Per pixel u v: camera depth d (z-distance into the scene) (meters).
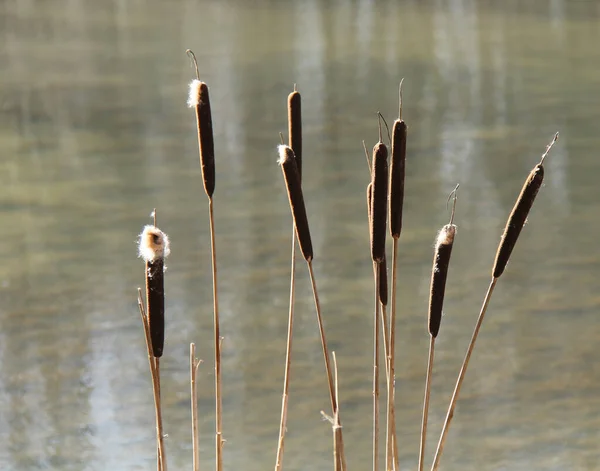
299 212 4.52
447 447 8.95
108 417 9.71
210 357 11.06
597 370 10.50
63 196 18.02
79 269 14.02
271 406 9.84
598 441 9.01
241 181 18.92
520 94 26.73
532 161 20.05
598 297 12.62
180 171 19.77
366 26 40.69
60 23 43.44
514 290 12.93
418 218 16.28
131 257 14.55
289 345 5.15
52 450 9.09
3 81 29.69
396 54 33.66
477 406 9.75
